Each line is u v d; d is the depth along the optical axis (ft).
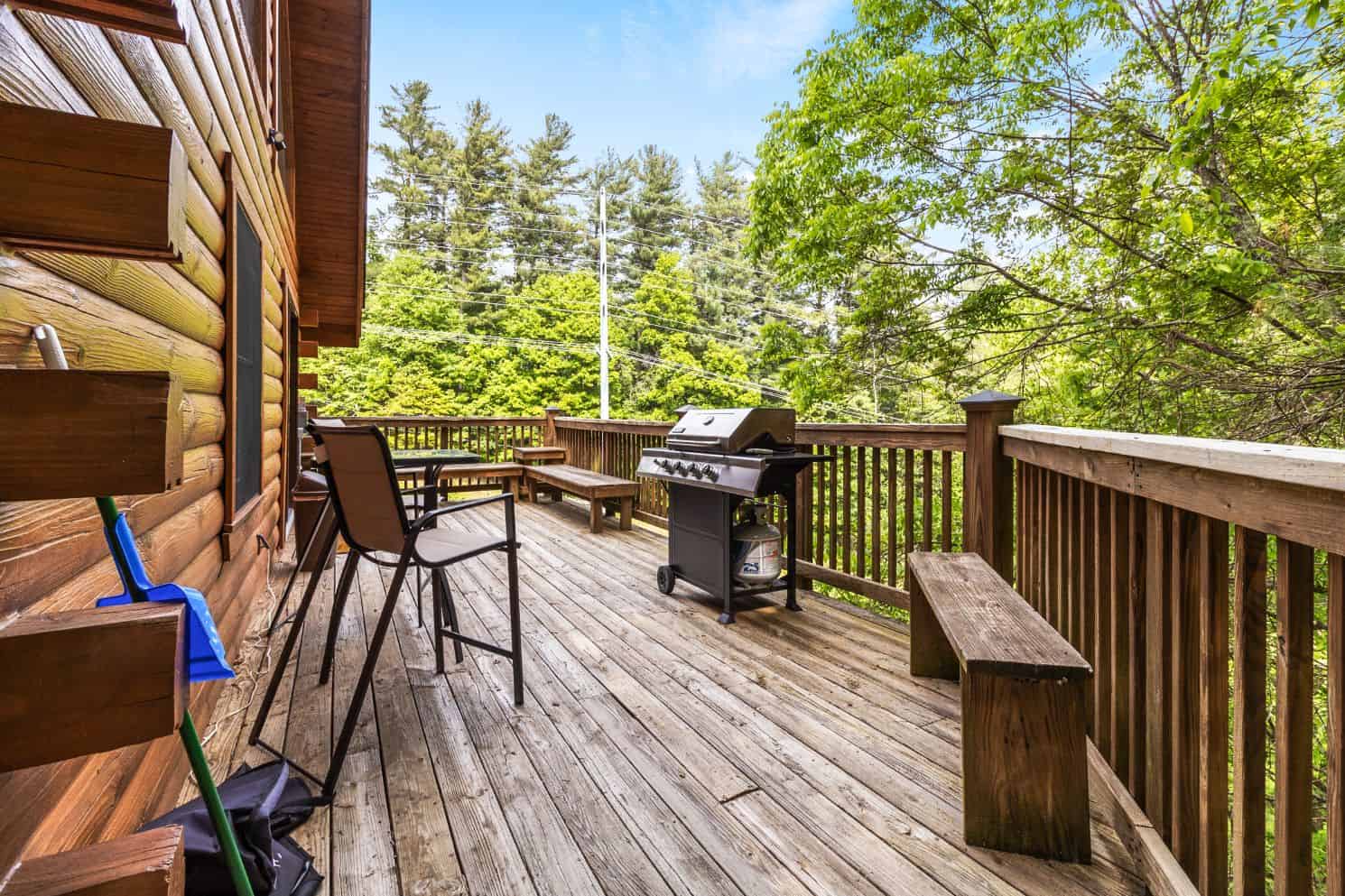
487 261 77.15
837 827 5.31
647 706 7.48
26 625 1.94
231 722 7.01
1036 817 4.97
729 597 10.38
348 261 21.27
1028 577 8.35
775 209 26.45
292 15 14.07
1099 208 20.43
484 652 9.14
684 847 5.05
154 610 2.10
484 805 5.58
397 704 7.49
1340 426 13.74
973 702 5.04
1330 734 3.06
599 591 12.24
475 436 27.71
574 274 76.07
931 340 25.48
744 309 81.00
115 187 2.17
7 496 1.86
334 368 63.31
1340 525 2.91
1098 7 17.53
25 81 2.93
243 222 9.18
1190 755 4.40
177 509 5.72
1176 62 18.33
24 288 2.98
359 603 11.39
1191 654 4.39
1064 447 6.52
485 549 7.25
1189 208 15.49
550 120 84.64
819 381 28.43
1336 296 13.12
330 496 7.05
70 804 3.48
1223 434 15.55
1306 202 15.87
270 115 12.33
